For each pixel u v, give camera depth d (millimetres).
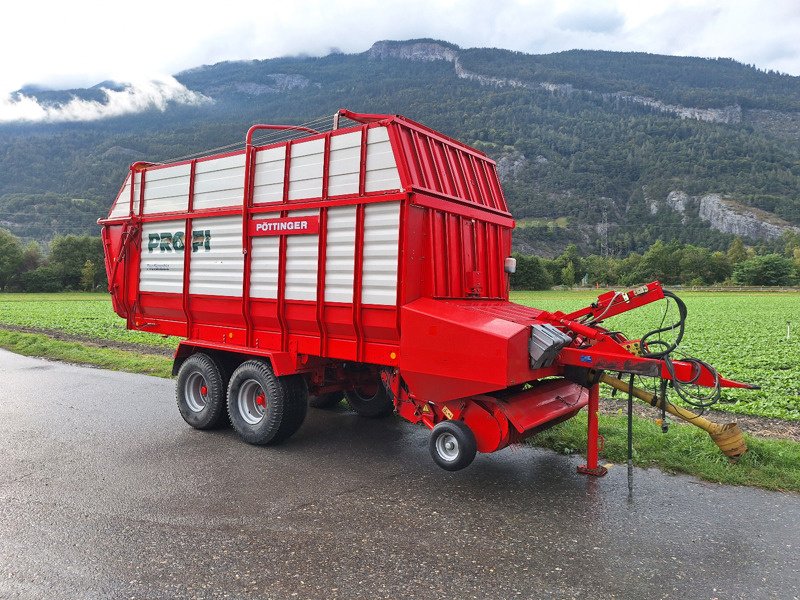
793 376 12914
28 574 4062
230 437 7641
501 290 7609
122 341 18750
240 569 4164
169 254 8477
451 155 6910
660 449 6809
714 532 4848
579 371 6164
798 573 4172
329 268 6566
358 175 6297
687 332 24688
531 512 5246
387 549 4500
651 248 117500
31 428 8000
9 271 81062
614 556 4414
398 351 6188
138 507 5277
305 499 5516
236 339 7762
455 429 5699
